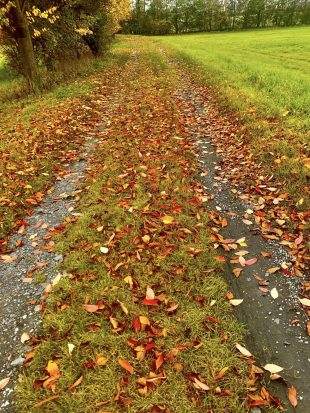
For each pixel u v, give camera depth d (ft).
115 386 11.32
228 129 32.86
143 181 23.43
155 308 13.98
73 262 16.58
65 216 20.90
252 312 14.10
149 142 30.04
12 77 74.74
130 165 25.91
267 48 113.29
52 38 62.39
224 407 10.82
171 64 77.05
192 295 14.62
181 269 15.76
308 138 27.20
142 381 11.30
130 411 10.66
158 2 309.83
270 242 17.83
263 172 24.04
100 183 23.79
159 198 21.42
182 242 17.51
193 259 16.40
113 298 14.40
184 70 67.67
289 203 20.45
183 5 305.53
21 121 38.81
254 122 32.14
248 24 302.86
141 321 13.17
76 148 31.12
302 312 13.96
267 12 295.07
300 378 11.66
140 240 17.63
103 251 16.96
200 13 305.73
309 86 46.01
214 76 56.03
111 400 10.94
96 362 12.03
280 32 205.77
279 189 21.89
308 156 24.75
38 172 26.27
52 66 66.85
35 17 58.59
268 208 20.47
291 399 10.96
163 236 17.83
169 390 11.16
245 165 25.48
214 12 302.04
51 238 18.78
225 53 94.63
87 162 28.37
